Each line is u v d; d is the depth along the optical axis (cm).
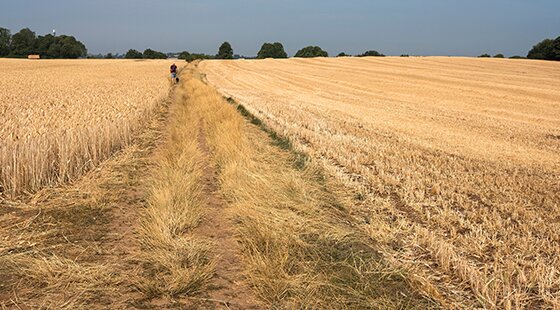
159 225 466
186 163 755
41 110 1309
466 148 1148
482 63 6053
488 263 439
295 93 3039
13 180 580
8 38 11256
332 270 409
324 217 546
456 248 470
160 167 762
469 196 688
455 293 382
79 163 714
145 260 407
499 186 744
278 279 373
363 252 457
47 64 6969
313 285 371
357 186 712
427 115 1952
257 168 752
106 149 840
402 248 476
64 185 645
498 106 2416
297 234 478
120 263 404
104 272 380
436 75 4531
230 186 638
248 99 2367
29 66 6219
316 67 6050
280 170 767
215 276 393
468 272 405
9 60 8206
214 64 7056
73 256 414
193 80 3375
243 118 1537
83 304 333
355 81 4091
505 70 5031
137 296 351
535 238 502
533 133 1495
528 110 2266
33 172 611
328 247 462
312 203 586
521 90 3203
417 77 4369
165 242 436
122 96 1947
